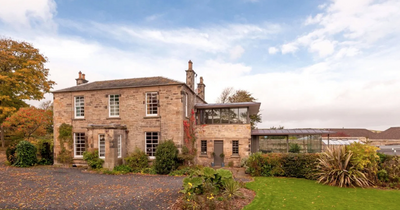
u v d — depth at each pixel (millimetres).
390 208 8977
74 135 19688
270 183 13133
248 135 20859
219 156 21281
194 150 20344
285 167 15375
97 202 9102
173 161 16094
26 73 25172
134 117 18641
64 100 20078
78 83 24031
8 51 24781
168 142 16844
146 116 18438
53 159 19953
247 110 21500
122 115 18875
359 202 9695
